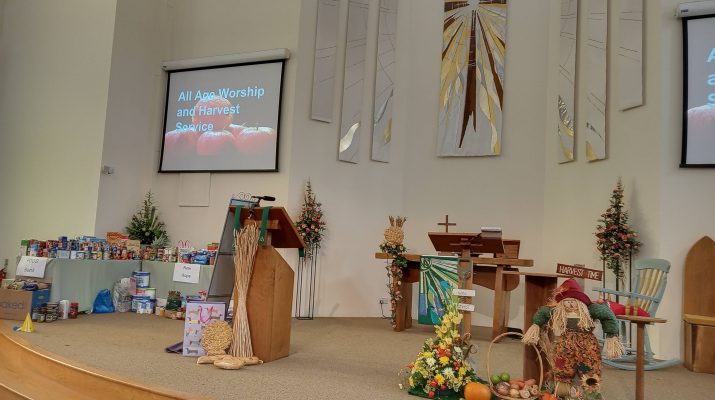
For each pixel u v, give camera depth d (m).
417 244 8.54
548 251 7.91
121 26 7.98
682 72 6.15
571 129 7.52
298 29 7.78
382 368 4.41
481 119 8.39
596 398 3.28
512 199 8.20
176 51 8.58
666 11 6.24
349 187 8.14
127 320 6.38
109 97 7.81
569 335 3.40
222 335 4.37
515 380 3.60
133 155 8.20
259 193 7.77
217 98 8.15
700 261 5.83
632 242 6.27
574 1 7.66
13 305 5.90
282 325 4.66
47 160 8.10
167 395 2.53
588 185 7.22
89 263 6.74
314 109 7.80
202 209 8.10
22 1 8.63
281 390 3.53
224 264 4.85
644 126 6.38
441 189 8.53
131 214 8.18
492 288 6.55
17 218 8.19
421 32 8.87
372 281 8.20
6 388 2.99
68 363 3.05
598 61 7.13
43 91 8.27
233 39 8.19
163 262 7.25
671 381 4.61
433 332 6.71
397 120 8.70
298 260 7.63
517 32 8.45
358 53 8.28
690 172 6.05
